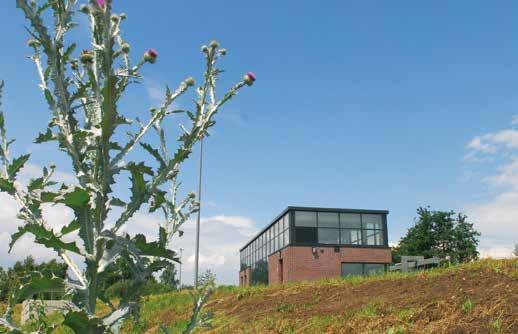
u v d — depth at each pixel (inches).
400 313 321.7
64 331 385.7
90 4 106.3
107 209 111.6
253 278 1680.6
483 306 300.5
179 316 515.8
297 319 367.2
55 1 114.7
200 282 301.1
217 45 128.4
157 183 115.4
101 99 112.7
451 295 338.6
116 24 109.7
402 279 453.7
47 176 129.8
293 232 1258.6
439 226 1943.9
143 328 430.3
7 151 123.7
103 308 568.7
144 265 114.3
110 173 109.1
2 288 606.2
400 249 2076.8
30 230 104.0
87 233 108.3
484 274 392.8
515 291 318.3
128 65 124.5
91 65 115.3
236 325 391.9
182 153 116.6
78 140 112.9
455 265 474.9
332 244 1259.2
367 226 1300.4
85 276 109.7
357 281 492.1
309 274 1235.9
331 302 420.2
